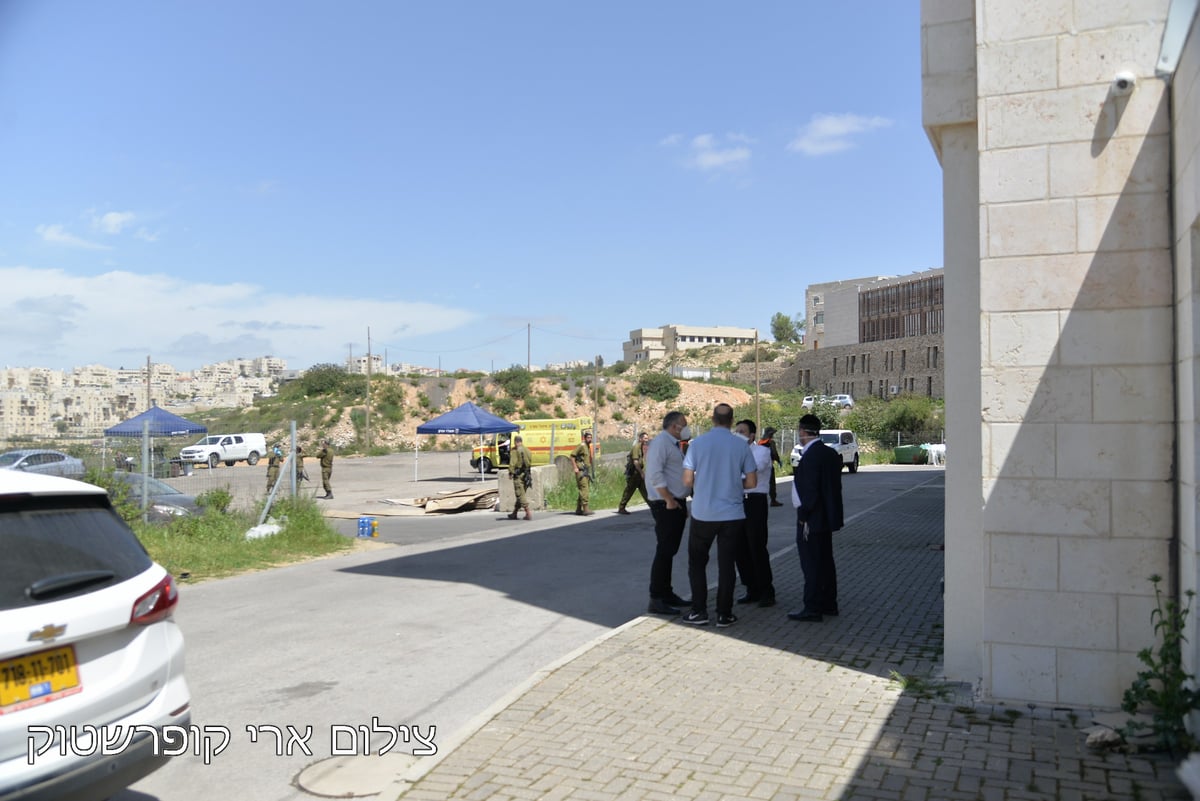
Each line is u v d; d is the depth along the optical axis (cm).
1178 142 510
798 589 1008
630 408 7881
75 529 407
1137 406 535
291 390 7612
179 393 14375
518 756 498
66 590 379
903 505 2208
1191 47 469
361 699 625
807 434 855
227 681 668
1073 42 551
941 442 5559
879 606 905
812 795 442
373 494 2859
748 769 476
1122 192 540
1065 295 549
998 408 562
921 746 502
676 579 1119
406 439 6612
